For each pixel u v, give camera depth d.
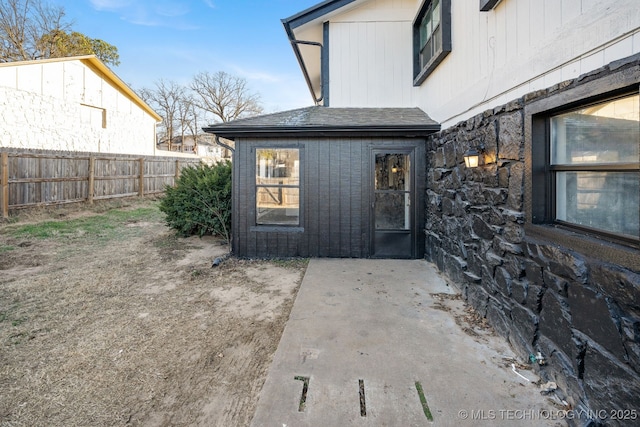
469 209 3.63
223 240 6.98
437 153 4.89
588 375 1.82
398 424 1.86
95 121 14.71
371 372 2.35
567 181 2.28
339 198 5.60
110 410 2.01
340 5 6.32
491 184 3.07
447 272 4.44
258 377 2.34
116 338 2.90
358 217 5.60
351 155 5.57
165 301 3.77
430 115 5.45
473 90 3.55
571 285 1.97
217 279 4.57
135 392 2.18
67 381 2.29
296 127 5.27
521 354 2.53
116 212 10.15
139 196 12.84
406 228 5.59
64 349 2.71
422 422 1.87
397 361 2.49
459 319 3.23
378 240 5.59
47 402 2.08
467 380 2.25
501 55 2.96
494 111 3.00
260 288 4.21
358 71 6.53
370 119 5.48
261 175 5.69
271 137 5.58
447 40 4.32
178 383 2.28
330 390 2.15
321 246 5.65
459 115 4.02
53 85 12.73
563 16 2.12
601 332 1.73
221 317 3.34
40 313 3.43
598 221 2.01
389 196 5.59
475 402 2.03
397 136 5.43
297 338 2.85
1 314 3.39
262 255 5.70
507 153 2.76
